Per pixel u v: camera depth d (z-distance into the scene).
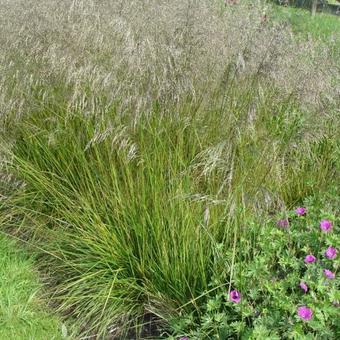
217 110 3.53
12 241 3.59
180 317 2.98
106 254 3.28
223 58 3.70
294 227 3.26
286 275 2.97
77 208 3.43
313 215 3.27
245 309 2.66
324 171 3.80
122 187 3.32
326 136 3.90
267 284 2.73
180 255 2.96
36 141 3.68
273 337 2.45
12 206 3.74
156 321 3.14
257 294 2.79
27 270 3.45
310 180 3.60
